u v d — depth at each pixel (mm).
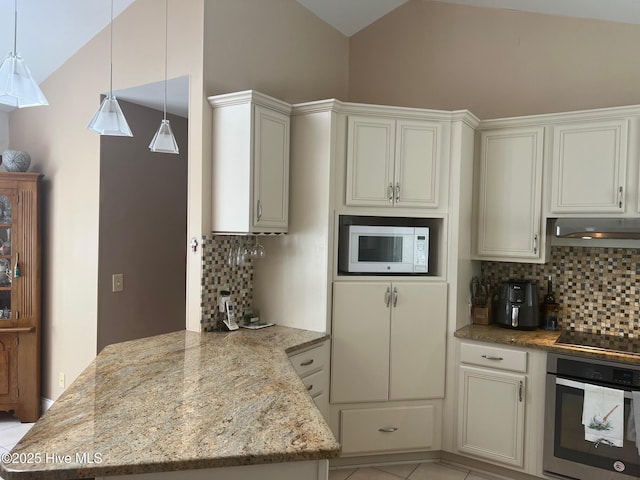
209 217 2732
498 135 3062
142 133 3430
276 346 2434
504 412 2795
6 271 3486
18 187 3455
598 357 2492
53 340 3535
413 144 2916
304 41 3393
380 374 2914
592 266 3021
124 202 3332
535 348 2689
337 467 2943
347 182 2848
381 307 2904
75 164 3340
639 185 2660
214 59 2711
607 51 3010
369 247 2947
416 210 2947
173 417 1502
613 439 2443
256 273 3043
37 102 1670
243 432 1396
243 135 2586
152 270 3537
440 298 2969
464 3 3420
